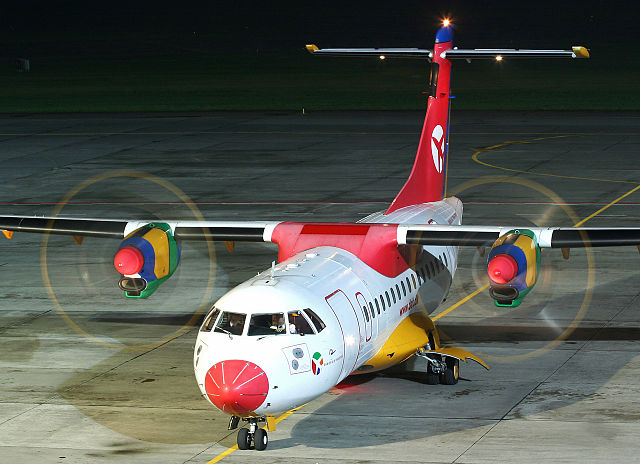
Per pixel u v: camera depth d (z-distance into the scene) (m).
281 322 30.28
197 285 53.75
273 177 88.38
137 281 37.41
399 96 155.88
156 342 43.69
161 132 118.69
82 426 33.88
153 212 74.00
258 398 29.05
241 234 38.81
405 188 44.81
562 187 81.44
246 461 30.73
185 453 31.45
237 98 156.38
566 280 53.47
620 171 88.31
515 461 30.20
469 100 149.88
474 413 34.59
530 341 43.09
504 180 85.19
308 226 38.75
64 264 59.22
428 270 40.75
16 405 36.00
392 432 32.97
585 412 34.34
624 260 57.66
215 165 95.31
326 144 107.19
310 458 30.89
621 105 139.88
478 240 36.44
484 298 50.44
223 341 30.02
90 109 144.12
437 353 37.41
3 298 51.59
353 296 33.59
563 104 142.62
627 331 44.22
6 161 98.56
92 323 46.81
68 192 82.69
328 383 31.17
